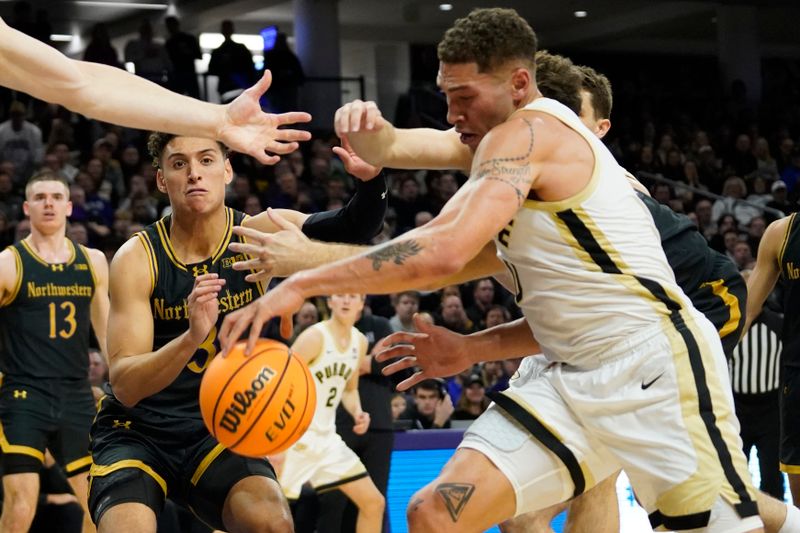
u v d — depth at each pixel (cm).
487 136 324
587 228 325
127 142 1428
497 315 1009
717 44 2327
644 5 2075
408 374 821
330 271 306
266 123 338
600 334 330
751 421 742
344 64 2391
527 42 331
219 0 1872
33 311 636
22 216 1165
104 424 401
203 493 386
